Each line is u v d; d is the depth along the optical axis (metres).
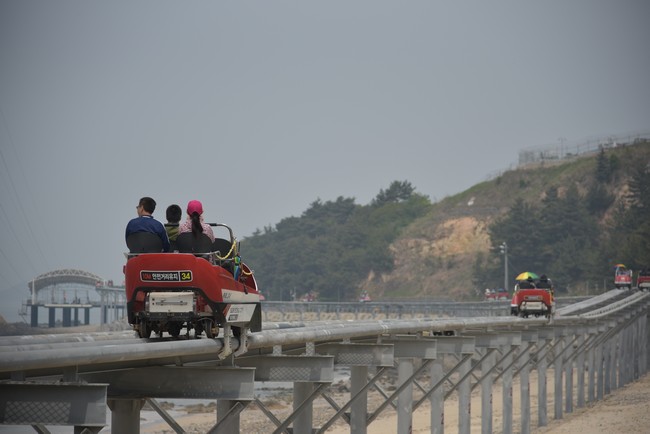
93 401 17.70
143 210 25.38
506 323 57.84
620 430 74.88
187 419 97.62
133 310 23.61
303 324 40.09
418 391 111.12
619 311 117.69
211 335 23.81
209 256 24.56
